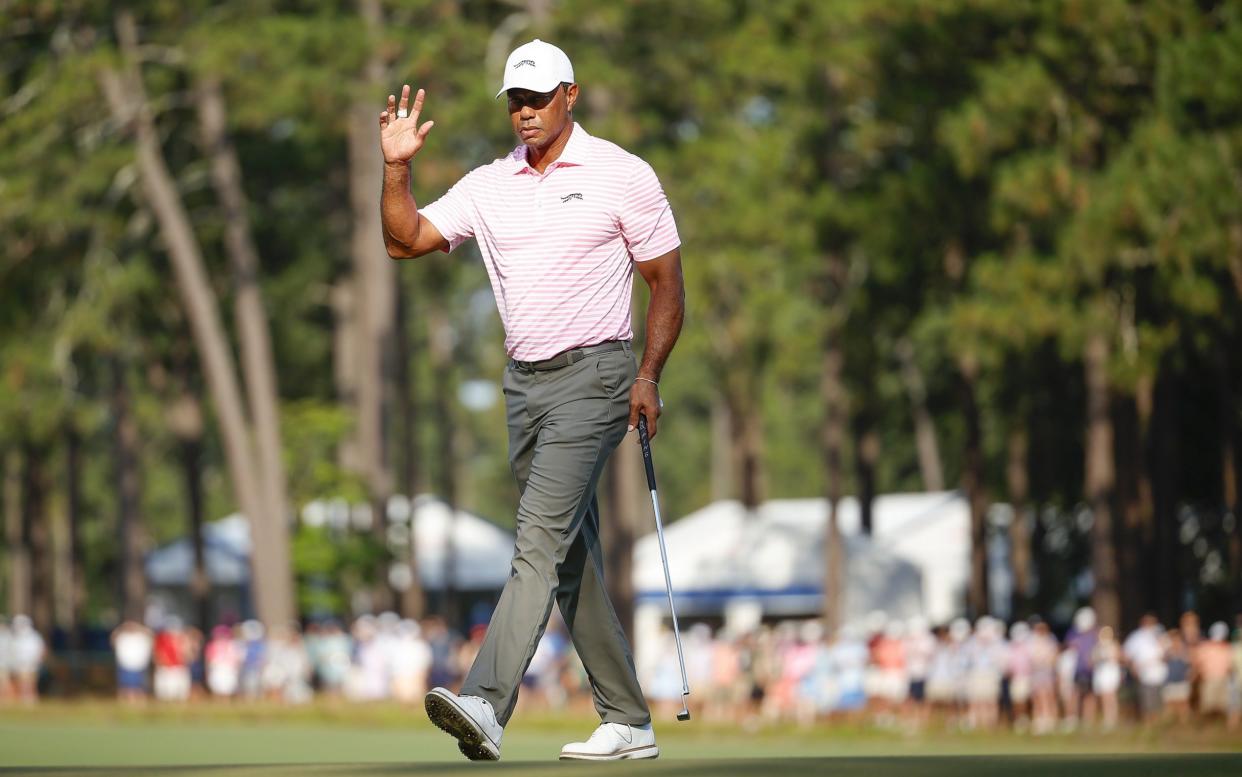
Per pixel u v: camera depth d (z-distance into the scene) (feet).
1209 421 440.45
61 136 440.86
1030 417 469.57
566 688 419.54
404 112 64.75
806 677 349.82
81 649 628.28
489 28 457.68
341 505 520.42
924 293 434.71
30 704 403.75
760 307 423.64
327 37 414.00
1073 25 331.98
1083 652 328.49
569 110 64.23
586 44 419.13
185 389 554.05
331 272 577.84
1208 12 330.95
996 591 568.82
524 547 63.46
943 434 554.46
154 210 467.11
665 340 64.34
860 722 338.34
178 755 157.58
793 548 495.41
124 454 540.93
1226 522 448.65
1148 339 337.93
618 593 442.09
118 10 440.04
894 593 483.10
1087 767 49.55
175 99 461.78
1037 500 512.63
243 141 520.42
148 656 431.02
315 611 513.04
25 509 648.38
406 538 525.34
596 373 63.93
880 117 379.96
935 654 345.72
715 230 408.26
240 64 420.77
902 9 361.10
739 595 495.41
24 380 449.06
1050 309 336.70
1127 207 317.22
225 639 433.07
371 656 408.67
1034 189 333.21
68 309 459.73
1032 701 351.87
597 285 64.03
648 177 64.13
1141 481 390.01
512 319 64.49
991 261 346.33
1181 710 310.86
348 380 578.66
